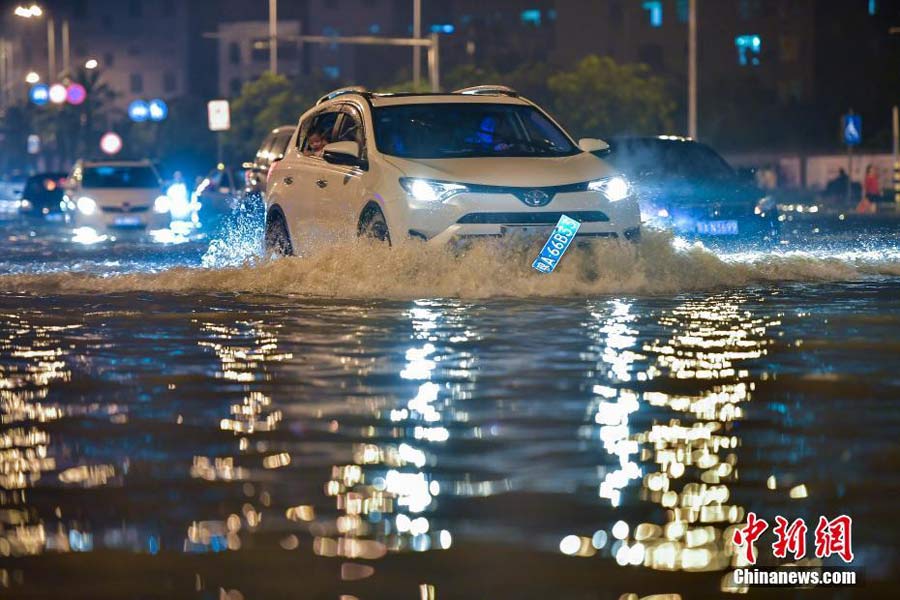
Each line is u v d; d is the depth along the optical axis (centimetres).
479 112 3173
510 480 1165
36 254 5212
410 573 912
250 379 1720
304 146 3450
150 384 1694
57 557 957
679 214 4288
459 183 2828
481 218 2812
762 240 4400
